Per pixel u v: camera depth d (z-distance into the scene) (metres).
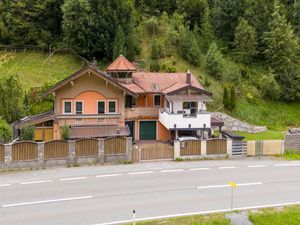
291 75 62.31
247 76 62.62
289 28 63.72
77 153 30.55
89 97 37.47
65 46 60.81
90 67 36.16
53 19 64.69
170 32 64.38
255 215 19.92
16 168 28.97
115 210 20.59
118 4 61.53
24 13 63.44
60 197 22.77
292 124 56.72
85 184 25.44
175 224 18.62
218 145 33.81
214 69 59.09
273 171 29.72
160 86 41.81
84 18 59.00
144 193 23.66
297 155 35.44
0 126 34.03
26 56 60.34
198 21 73.06
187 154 33.19
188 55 61.31
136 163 31.69
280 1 76.31
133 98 40.66
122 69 40.56
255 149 34.88
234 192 24.19
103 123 37.69
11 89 40.12
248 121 53.72
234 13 69.44
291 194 23.95
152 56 61.06
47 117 36.97
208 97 38.97
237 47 65.75
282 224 19.17
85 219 19.28
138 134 41.00
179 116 37.59
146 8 73.25
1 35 62.06
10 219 19.27
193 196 23.19
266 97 60.69
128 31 61.19
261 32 67.25
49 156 29.81
